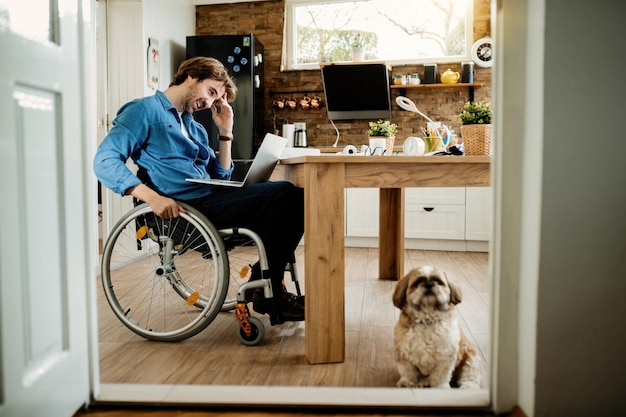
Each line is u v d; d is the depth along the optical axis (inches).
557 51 49.4
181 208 85.8
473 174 80.6
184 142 92.6
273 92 219.3
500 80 54.3
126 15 176.9
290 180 98.6
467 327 95.3
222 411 57.3
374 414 56.2
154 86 186.1
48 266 51.6
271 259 88.6
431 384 65.2
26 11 48.2
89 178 59.4
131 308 109.9
